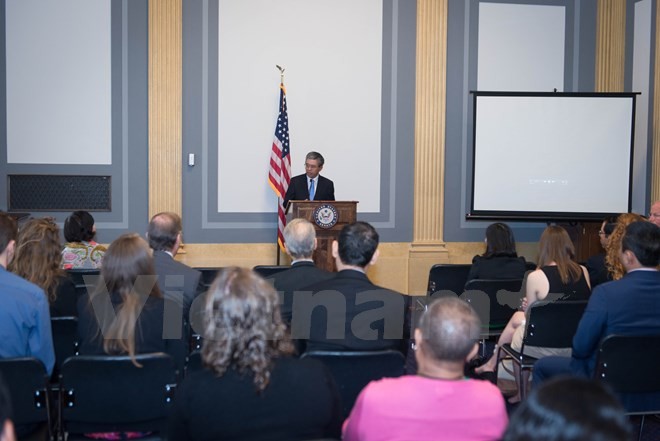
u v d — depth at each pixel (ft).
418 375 5.26
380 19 20.80
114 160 19.89
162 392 6.97
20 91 19.51
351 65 20.76
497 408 4.88
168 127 19.84
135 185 19.98
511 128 20.40
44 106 19.58
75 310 9.58
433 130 21.06
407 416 4.79
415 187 21.09
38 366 6.82
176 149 19.93
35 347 7.42
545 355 10.24
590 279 13.14
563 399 2.81
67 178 19.79
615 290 8.13
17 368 6.78
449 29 21.16
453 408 4.81
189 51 19.97
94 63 19.69
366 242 8.05
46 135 19.63
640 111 20.49
